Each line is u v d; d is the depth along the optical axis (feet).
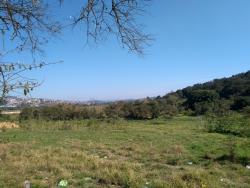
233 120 125.59
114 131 132.87
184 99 294.87
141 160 61.11
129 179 43.19
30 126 138.31
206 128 134.92
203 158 61.82
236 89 265.54
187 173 45.88
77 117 193.26
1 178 43.57
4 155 61.11
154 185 40.83
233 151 60.54
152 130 136.98
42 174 47.06
